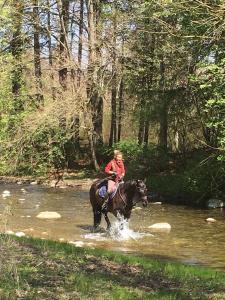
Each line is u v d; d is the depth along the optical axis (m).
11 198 23.36
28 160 30.69
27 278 7.79
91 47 28.80
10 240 10.07
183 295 7.49
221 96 18.17
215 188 22.14
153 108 26.22
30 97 29.80
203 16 16.25
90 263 9.38
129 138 41.69
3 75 29.08
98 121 36.06
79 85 28.98
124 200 15.42
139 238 14.80
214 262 12.04
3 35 30.33
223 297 7.61
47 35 32.53
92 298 6.96
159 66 26.28
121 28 27.05
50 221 17.45
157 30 22.06
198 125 26.23
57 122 28.52
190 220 18.02
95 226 16.34
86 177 30.84
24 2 30.22
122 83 32.44
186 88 24.23
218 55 18.64
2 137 28.75
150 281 8.36
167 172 26.91
